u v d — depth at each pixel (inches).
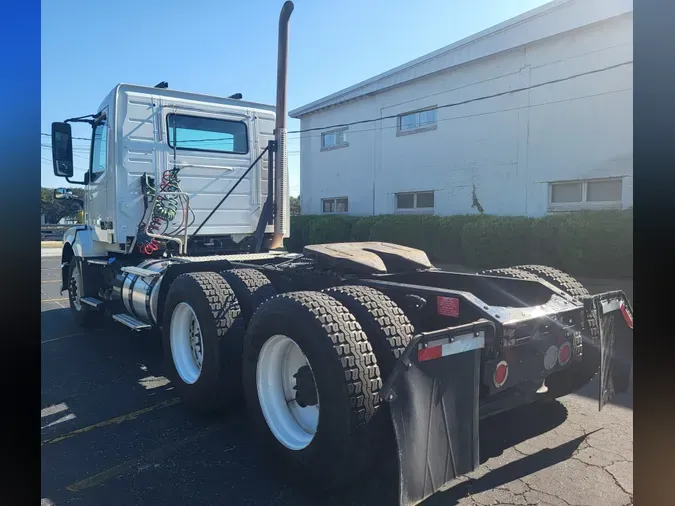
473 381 114.3
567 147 509.0
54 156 259.1
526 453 136.6
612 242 415.8
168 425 160.6
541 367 131.0
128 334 284.8
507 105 562.6
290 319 119.6
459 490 119.4
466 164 614.9
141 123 231.5
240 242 265.0
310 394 120.6
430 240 581.9
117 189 227.5
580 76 494.0
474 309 126.6
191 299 165.0
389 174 729.6
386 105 723.4
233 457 139.2
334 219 721.6
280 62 233.5
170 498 119.4
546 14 508.4
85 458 138.9
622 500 113.7
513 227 487.5
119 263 246.2
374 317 118.1
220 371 156.3
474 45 582.9
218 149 250.7
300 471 121.9
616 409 166.1
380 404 109.8
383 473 119.9
